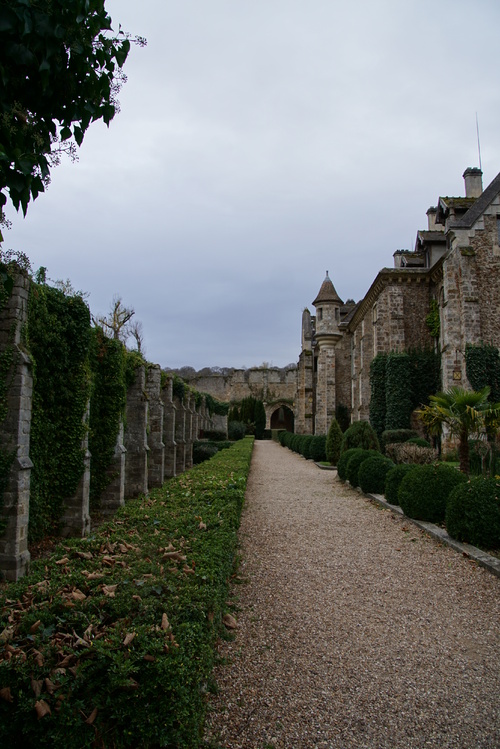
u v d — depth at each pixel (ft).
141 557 14.62
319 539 29.45
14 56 10.74
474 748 11.20
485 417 40.50
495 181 71.87
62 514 31.55
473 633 16.99
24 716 8.50
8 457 24.53
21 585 12.46
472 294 67.41
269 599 19.90
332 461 75.41
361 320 111.45
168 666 8.91
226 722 11.85
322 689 13.43
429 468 33.14
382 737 11.52
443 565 24.09
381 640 16.44
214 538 17.11
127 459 46.96
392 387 80.18
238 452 67.15
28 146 11.75
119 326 123.34
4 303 25.64
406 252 97.35
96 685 8.82
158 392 56.08
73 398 31.83
